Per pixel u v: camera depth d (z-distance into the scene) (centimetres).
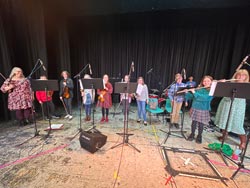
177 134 333
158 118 441
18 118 348
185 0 402
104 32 609
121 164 221
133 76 616
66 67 550
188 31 545
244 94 196
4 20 366
